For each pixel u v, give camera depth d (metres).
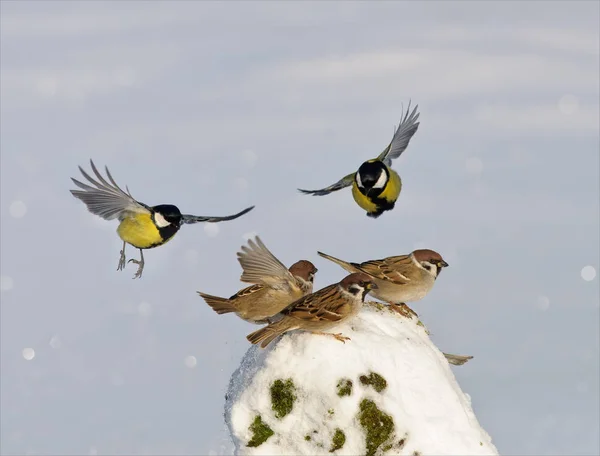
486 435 8.44
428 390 8.28
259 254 9.13
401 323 9.01
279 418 8.34
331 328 8.48
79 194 12.40
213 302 9.52
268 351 8.55
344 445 8.18
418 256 10.02
